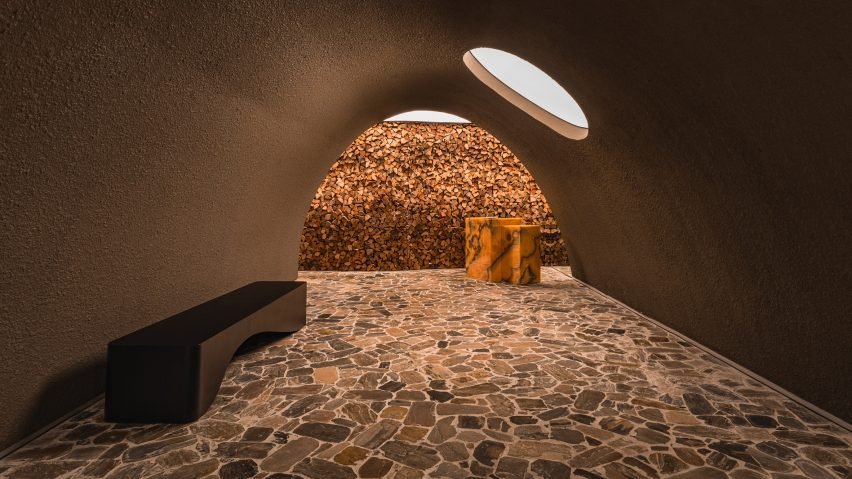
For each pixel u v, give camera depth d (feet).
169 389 6.96
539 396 8.07
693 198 9.93
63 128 5.83
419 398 7.97
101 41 5.73
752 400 7.93
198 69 7.91
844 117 5.57
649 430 6.80
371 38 11.39
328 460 5.93
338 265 25.96
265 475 5.58
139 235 8.30
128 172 7.45
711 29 6.37
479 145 27.43
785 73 5.93
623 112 10.57
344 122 17.07
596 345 11.23
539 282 21.07
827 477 5.60
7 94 4.94
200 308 9.68
